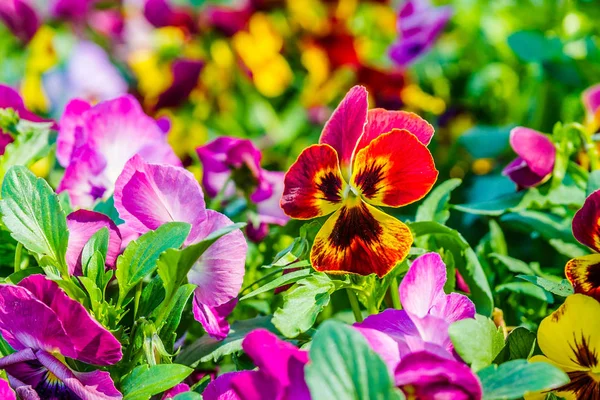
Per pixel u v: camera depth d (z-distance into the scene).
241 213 0.73
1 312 0.53
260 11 1.27
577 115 1.04
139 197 0.57
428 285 0.53
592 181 0.61
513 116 1.20
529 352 0.55
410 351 0.52
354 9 1.37
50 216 0.55
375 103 1.23
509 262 0.66
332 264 0.56
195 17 1.28
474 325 0.52
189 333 0.64
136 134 0.67
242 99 1.29
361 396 0.48
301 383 0.50
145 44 1.34
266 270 0.71
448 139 1.18
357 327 0.53
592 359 0.54
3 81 1.37
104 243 0.56
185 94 1.12
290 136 1.25
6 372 0.54
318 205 0.57
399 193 0.56
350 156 0.57
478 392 0.49
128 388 0.53
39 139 0.69
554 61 1.02
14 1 1.28
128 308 0.58
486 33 1.28
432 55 1.32
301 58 1.29
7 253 0.63
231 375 0.55
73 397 0.54
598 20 1.10
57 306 0.52
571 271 0.56
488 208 0.68
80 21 1.36
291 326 0.55
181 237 0.55
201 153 0.73
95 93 1.18
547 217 0.69
